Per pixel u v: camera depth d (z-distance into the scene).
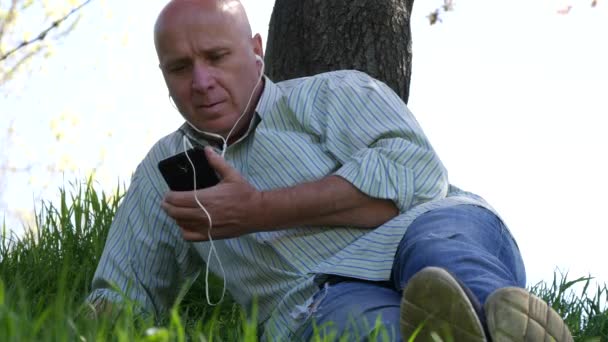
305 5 5.38
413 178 3.73
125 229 4.28
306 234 3.80
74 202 5.51
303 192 3.70
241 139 3.95
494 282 3.06
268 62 5.52
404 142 3.81
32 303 4.05
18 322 2.79
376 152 3.77
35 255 5.07
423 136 3.86
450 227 3.52
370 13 5.36
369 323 3.31
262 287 3.92
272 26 5.54
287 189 3.71
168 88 4.00
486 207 3.78
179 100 3.98
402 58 5.45
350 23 5.36
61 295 3.05
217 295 4.84
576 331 4.46
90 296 4.11
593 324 4.54
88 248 5.23
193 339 3.21
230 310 4.75
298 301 3.75
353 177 3.71
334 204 3.71
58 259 5.11
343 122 3.90
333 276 3.71
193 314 4.80
